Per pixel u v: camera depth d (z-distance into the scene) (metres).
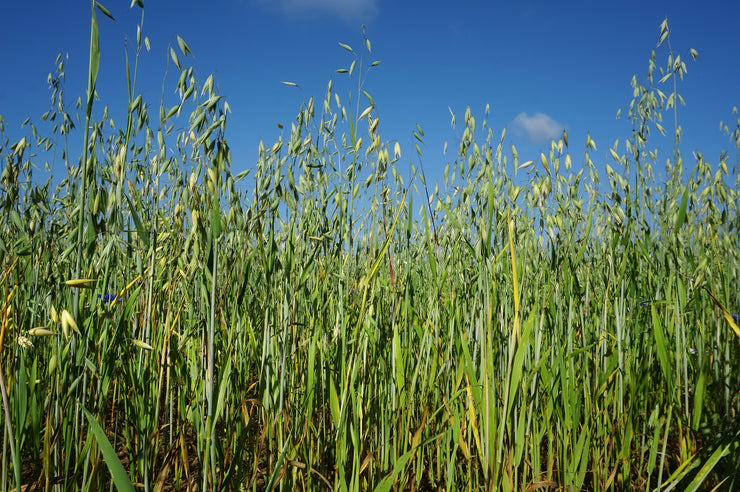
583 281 2.80
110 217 1.53
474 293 2.26
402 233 2.59
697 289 2.05
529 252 2.47
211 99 1.66
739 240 1.76
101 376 1.68
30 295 1.95
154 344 1.92
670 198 2.38
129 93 1.52
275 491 1.98
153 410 1.96
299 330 2.27
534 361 2.09
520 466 2.19
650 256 2.44
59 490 1.71
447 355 2.20
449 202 2.65
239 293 1.59
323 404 2.04
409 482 2.10
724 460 1.68
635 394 2.21
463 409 2.08
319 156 2.30
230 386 2.04
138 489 1.79
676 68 2.64
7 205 1.79
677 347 2.14
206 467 1.51
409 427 2.10
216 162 1.55
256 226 1.78
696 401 1.76
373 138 2.19
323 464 2.02
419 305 2.67
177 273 1.86
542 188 2.46
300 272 2.11
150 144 2.12
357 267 2.58
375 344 2.17
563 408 2.14
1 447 1.66
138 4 1.53
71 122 2.72
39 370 2.07
